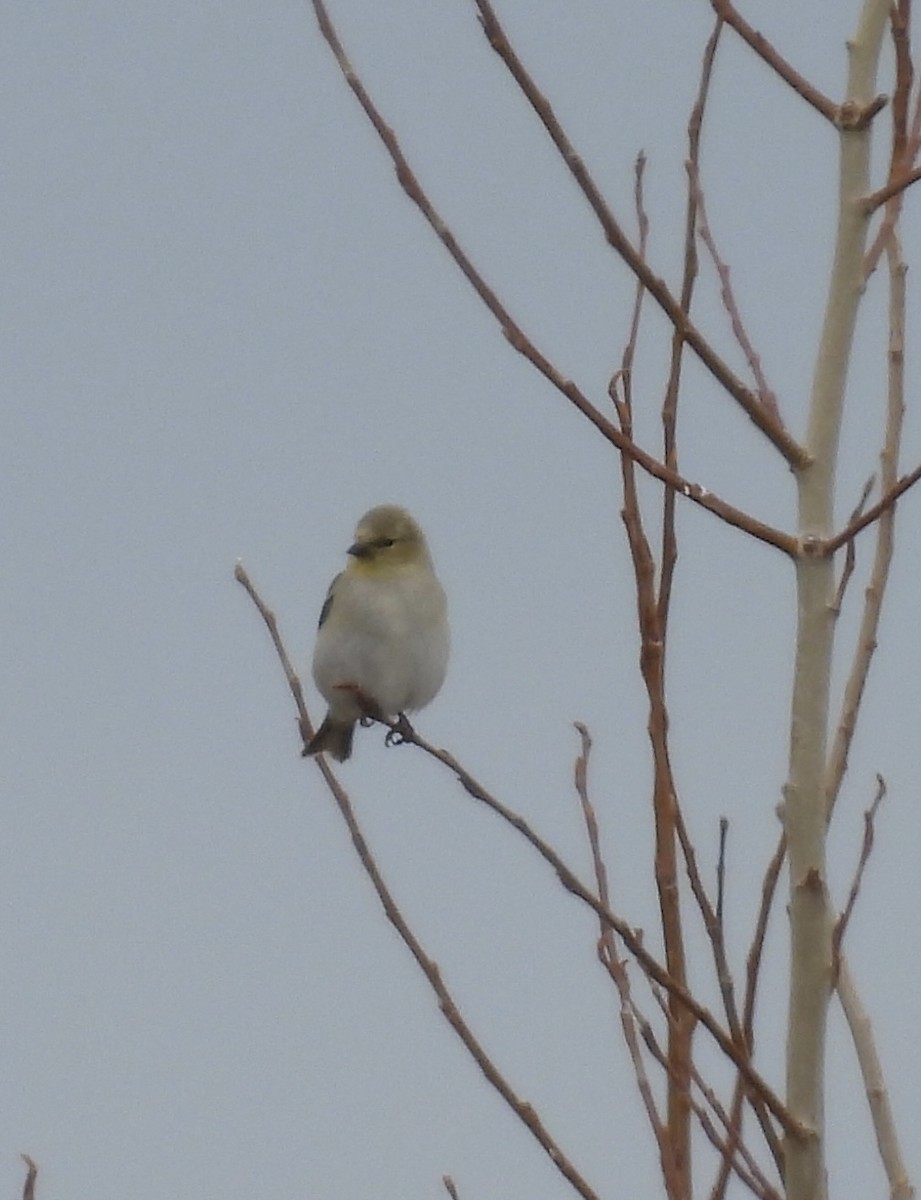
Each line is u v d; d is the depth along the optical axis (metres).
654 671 7.89
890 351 9.09
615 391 7.99
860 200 7.55
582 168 7.02
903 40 8.34
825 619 7.26
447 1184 8.32
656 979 7.07
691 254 8.38
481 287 7.28
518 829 7.45
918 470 7.11
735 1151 7.32
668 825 7.82
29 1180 7.29
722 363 7.31
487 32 6.97
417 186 7.38
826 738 7.26
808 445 7.41
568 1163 7.46
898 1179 8.06
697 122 8.48
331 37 7.56
